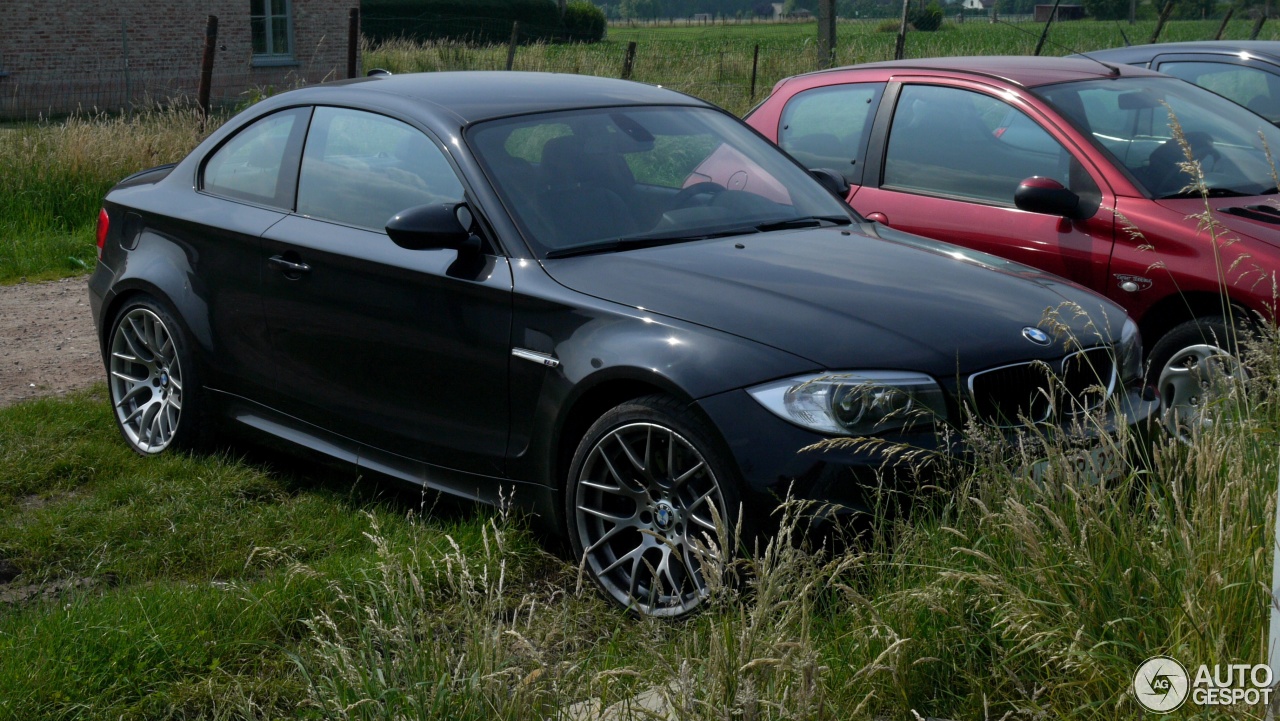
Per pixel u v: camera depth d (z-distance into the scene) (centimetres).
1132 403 375
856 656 279
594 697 272
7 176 1030
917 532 306
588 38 5122
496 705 249
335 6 2519
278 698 304
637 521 353
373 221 430
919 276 389
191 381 482
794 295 358
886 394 322
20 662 307
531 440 373
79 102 2088
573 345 359
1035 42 3306
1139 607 269
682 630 316
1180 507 284
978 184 552
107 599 347
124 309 508
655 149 454
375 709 253
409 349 406
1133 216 489
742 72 2286
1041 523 299
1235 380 363
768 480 316
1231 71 828
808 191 479
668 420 334
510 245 389
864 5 11162
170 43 2231
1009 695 270
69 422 530
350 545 402
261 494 455
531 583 375
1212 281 462
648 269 374
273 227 455
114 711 294
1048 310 350
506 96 458
